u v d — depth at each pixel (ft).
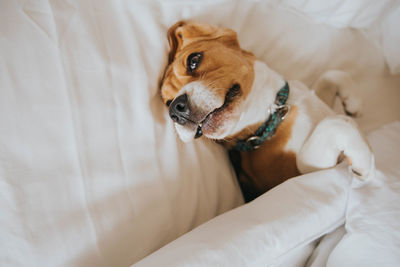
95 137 2.91
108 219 2.85
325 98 4.50
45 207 2.61
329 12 4.33
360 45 4.72
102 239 2.78
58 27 2.88
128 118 3.13
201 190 3.58
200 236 2.52
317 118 3.74
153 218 3.11
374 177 3.01
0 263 2.43
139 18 3.41
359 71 4.87
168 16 3.66
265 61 4.64
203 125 3.16
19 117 2.64
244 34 4.47
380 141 3.73
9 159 2.55
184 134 3.17
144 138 3.21
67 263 2.60
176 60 3.47
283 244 2.50
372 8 4.32
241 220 2.63
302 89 4.00
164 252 2.46
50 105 2.76
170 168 3.35
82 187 2.78
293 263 2.90
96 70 2.99
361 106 4.27
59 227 2.62
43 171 2.66
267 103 3.69
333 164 3.21
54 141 2.74
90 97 2.93
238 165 4.41
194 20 3.91
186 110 3.02
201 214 3.54
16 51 2.70
